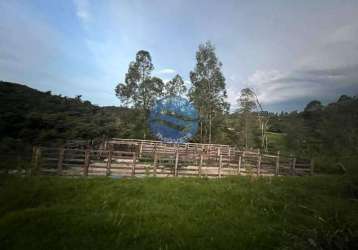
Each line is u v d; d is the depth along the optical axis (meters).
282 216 7.07
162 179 10.92
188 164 14.30
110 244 5.25
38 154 10.38
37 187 8.52
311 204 8.16
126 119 31.70
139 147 18.58
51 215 6.45
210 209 7.62
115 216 6.51
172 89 31.06
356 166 10.93
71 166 11.58
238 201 8.60
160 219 6.56
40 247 5.00
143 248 5.14
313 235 5.19
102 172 11.58
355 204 7.99
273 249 5.24
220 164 13.20
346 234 4.97
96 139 19.27
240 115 33.19
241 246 5.30
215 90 29.42
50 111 21.23
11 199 7.66
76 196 8.16
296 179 12.89
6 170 10.01
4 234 5.43
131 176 11.41
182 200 8.34
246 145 30.02
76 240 5.32
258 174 14.47
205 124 30.84
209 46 29.12
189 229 6.02
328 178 12.82
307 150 26.17
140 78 30.55
